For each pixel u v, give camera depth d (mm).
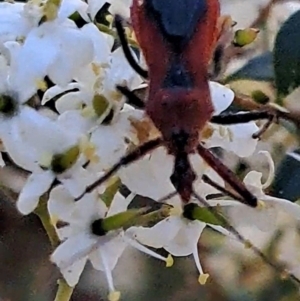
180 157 82
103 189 85
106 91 84
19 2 88
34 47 84
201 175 86
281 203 89
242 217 89
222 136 86
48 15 85
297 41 94
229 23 86
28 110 84
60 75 84
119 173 84
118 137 84
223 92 87
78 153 83
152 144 83
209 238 105
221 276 107
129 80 85
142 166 84
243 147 87
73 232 85
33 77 84
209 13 81
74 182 84
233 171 90
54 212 84
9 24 85
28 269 110
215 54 86
